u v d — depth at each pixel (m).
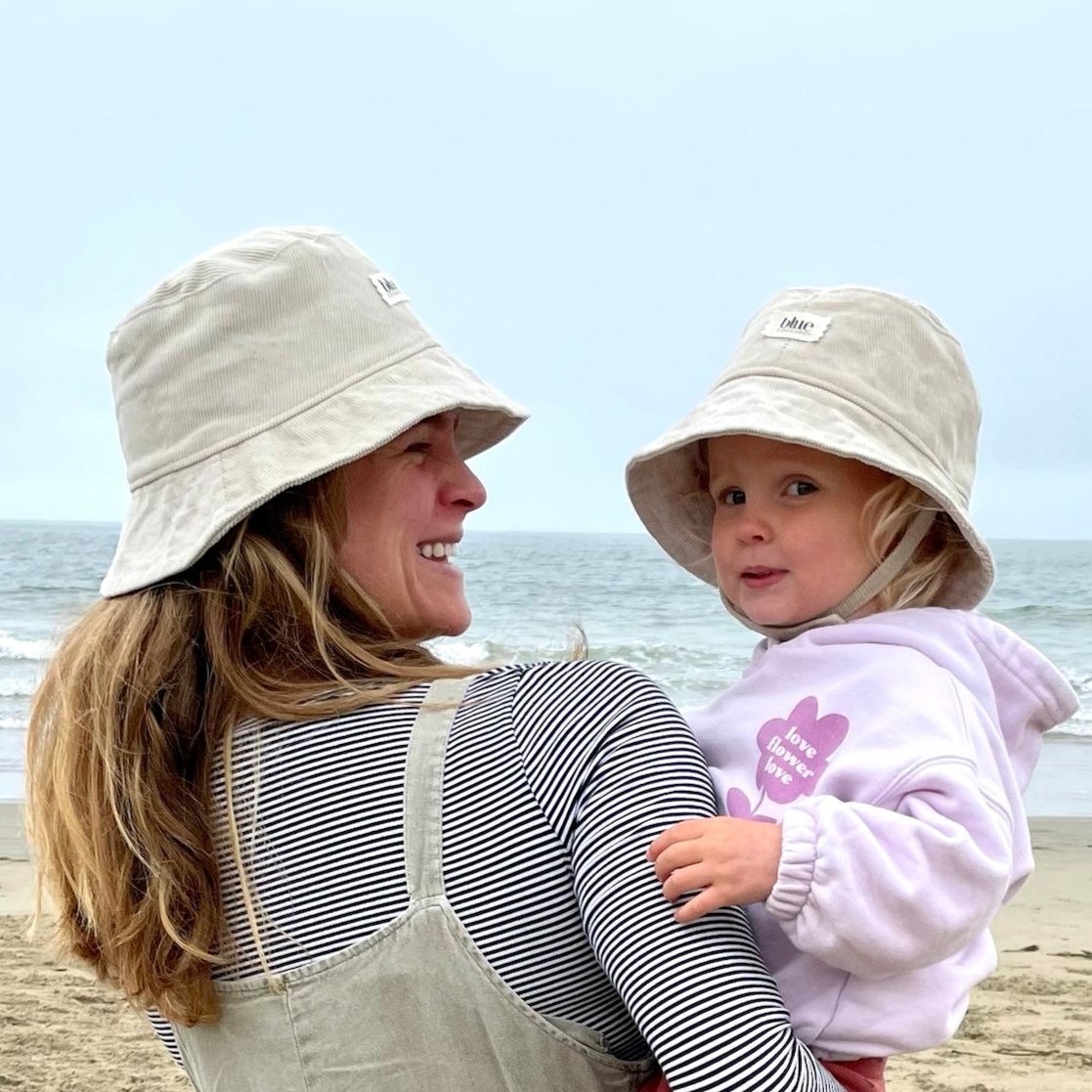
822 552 2.06
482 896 1.41
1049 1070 5.12
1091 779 12.01
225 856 1.54
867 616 2.08
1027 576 31.61
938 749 1.73
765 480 2.11
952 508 1.98
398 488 1.80
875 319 2.07
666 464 2.36
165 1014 1.58
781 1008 1.36
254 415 1.69
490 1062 1.41
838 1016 1.67
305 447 1.67
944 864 1.61
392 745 1.50
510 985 1.40
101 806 1.60
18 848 8.87
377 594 1.79
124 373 1.79
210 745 1.56
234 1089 1.56
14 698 16.39
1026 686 1.99
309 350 1.73
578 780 1.43
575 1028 1.43
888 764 1.73
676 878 1.35
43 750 1.75
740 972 1.35
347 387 1.73
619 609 24.03
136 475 1.77
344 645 1.63
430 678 1.61
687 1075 1.29
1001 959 6.55
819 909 1.56
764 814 1.82
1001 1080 5.03
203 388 1.71
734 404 2.05
